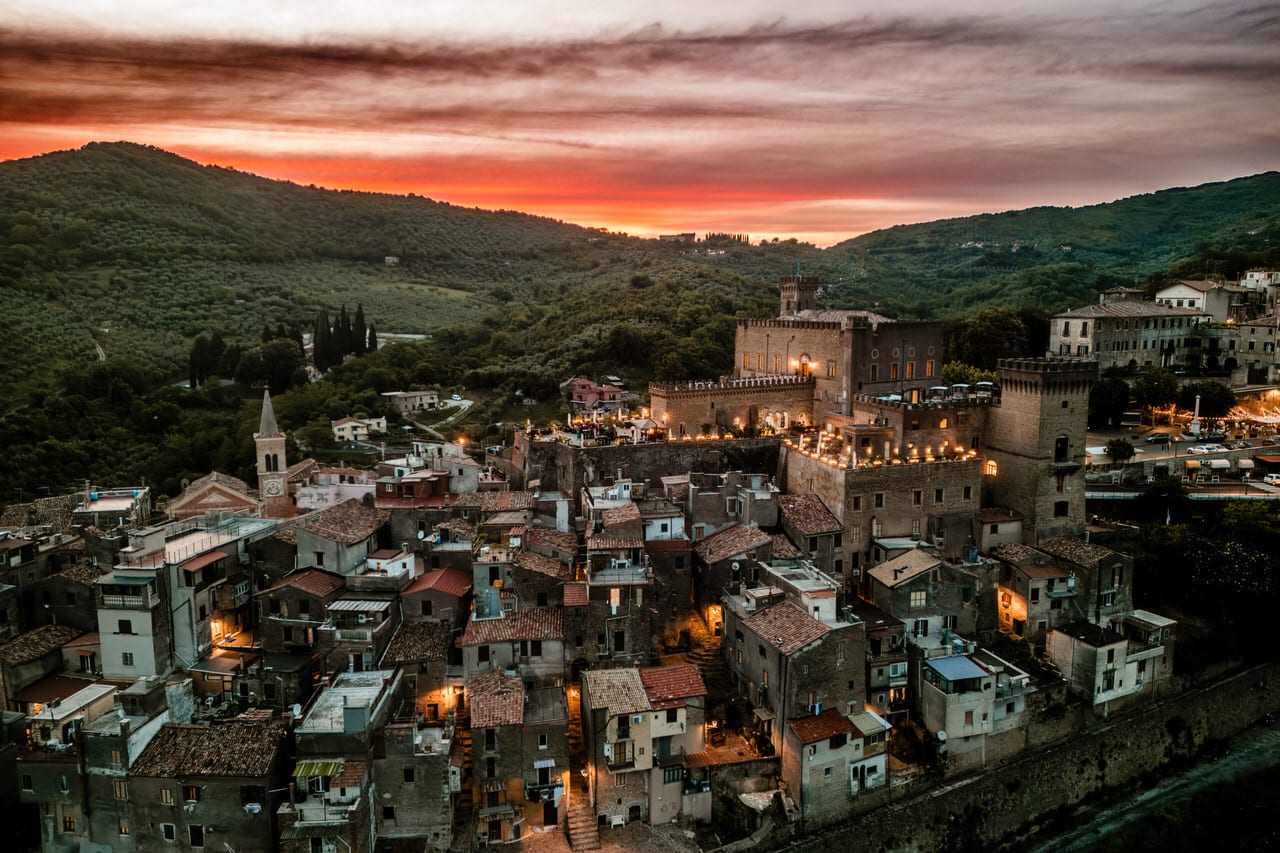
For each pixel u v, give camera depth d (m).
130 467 163.62
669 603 89.69
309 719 67.44
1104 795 89.12
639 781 72.19
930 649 85.38
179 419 184.50
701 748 75.81
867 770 76.12
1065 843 82.81
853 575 97.81
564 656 79.38
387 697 71.44
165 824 66.19
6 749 71.94
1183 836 83.44
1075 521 105.94
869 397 118.19
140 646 78.50
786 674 74.44
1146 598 105.94
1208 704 97.12
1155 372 161.25
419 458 117.38
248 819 65.25
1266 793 89.62
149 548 86.19
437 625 81.88
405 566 86.38
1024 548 100.38
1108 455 127.00
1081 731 88.94
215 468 159.88
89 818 67.25
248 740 67.12
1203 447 136.75
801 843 72.25
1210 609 104.12
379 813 67.69
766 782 75.44
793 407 126.00
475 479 106.19
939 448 108.44
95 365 194.25
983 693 80.75
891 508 98.81
